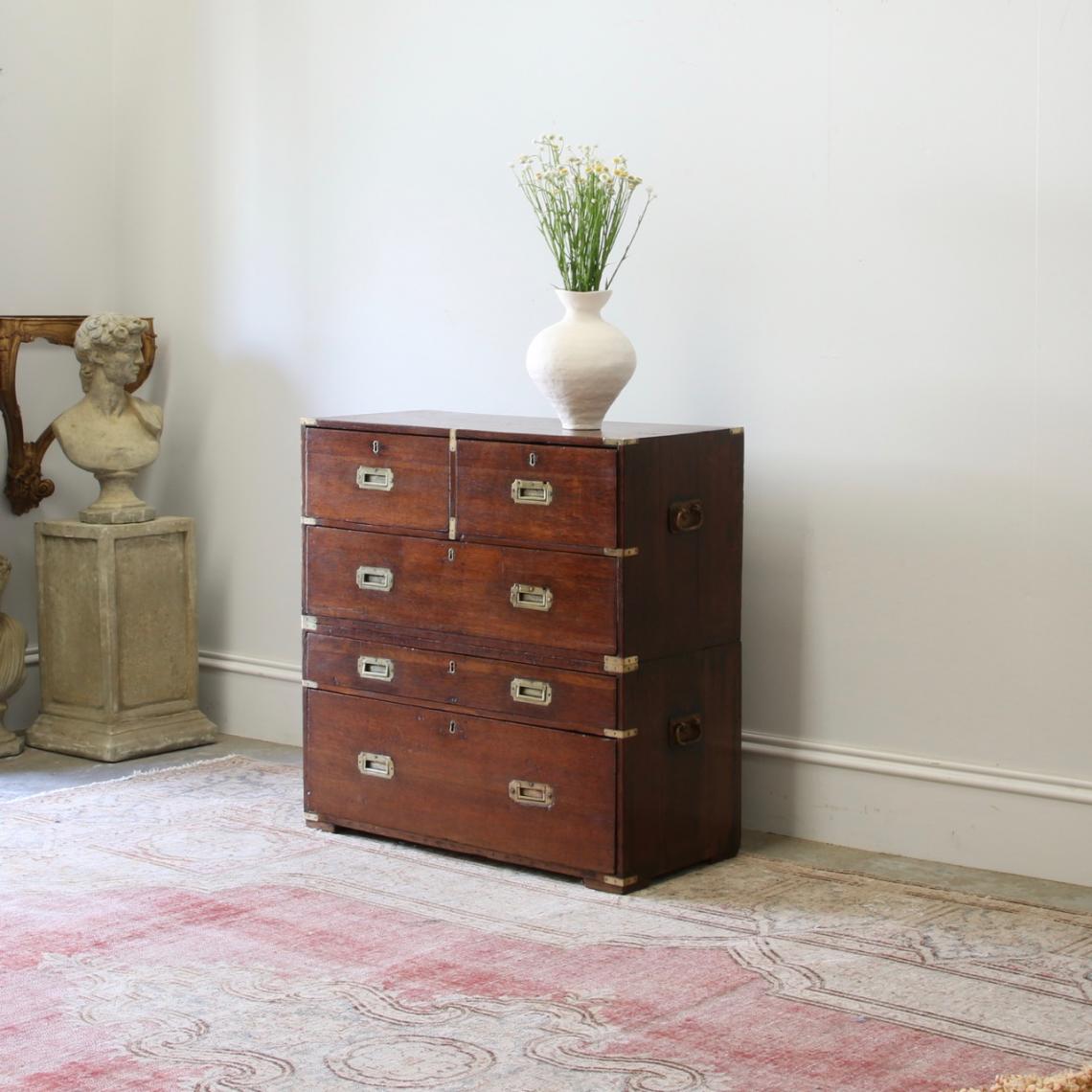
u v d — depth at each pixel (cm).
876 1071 265
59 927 334
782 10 390
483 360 452
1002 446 369
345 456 393
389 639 389
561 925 336
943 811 382
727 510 379
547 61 430
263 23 487
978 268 369
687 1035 279
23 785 450
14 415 499
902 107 376
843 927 335
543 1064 268
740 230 401
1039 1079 229
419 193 459
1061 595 364
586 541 355
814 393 394
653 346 418
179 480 523
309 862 379
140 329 488
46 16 507
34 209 509
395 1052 273
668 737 366
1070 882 367
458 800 380
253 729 510
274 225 491
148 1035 280
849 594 393
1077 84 354
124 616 482
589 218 370
